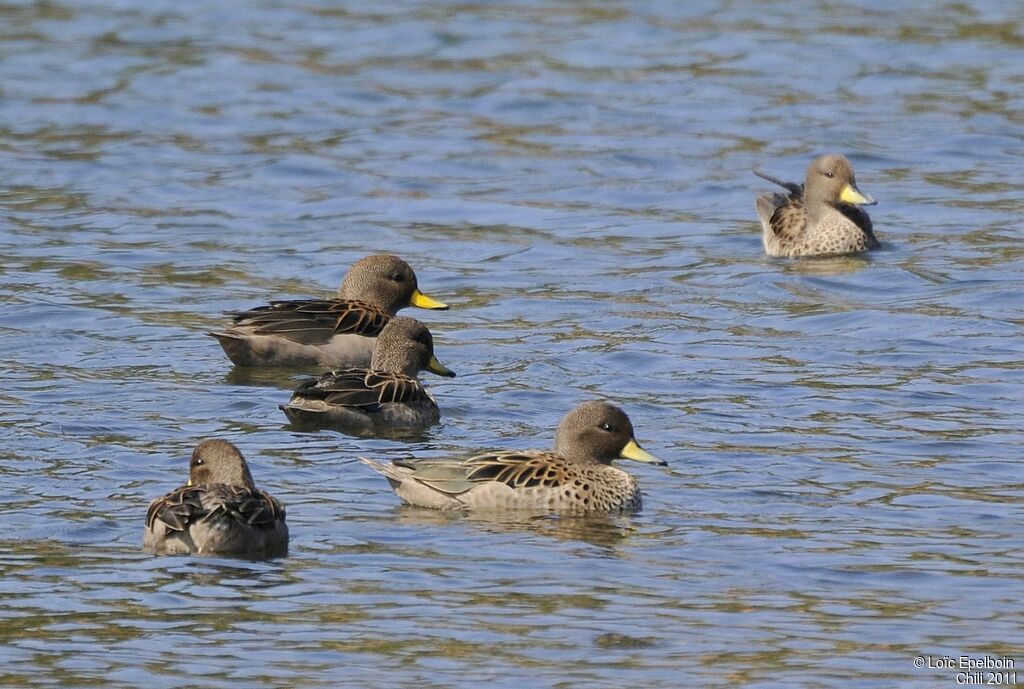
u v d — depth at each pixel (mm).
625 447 14016
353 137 29438
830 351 18250
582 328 19422
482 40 36094
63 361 18000
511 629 10734
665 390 16906
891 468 14344
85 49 35219
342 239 23750
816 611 11086
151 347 18703
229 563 11875
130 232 23859
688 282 21562
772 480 14070
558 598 11305
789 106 31078
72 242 23234
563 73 33562
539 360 18109
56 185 26344
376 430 15844
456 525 13008
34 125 29812
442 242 23641
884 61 34031
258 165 27641
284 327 18516
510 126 30172
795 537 12609
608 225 24641
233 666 10109
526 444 15383
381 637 10594
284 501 13547
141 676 9945
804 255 22922
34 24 37312
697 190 26500
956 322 19375
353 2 39625
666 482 14062
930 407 16172
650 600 11289
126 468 14273
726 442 15141
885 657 10305
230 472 12750
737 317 19828
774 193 24375
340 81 33062
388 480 13922
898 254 22859
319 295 21031
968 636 10625
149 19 37906
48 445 14906
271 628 10711
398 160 28078
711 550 12352
